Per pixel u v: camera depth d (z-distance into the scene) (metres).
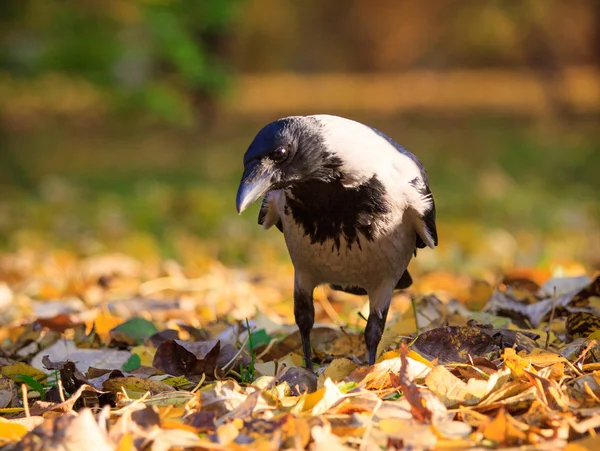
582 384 5.09
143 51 24.22
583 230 17.50
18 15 24.27
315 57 70.06
